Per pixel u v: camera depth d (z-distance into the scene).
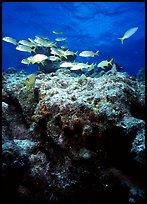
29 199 4.19
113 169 3.88
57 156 4.45
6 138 4.52
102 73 9.43
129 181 3.70
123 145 3.89
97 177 3.95
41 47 10.47
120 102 4.22
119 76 5.32
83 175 4.02
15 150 4.07
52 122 4.46
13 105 6.33
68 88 5.48
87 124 4.06
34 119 4.89
